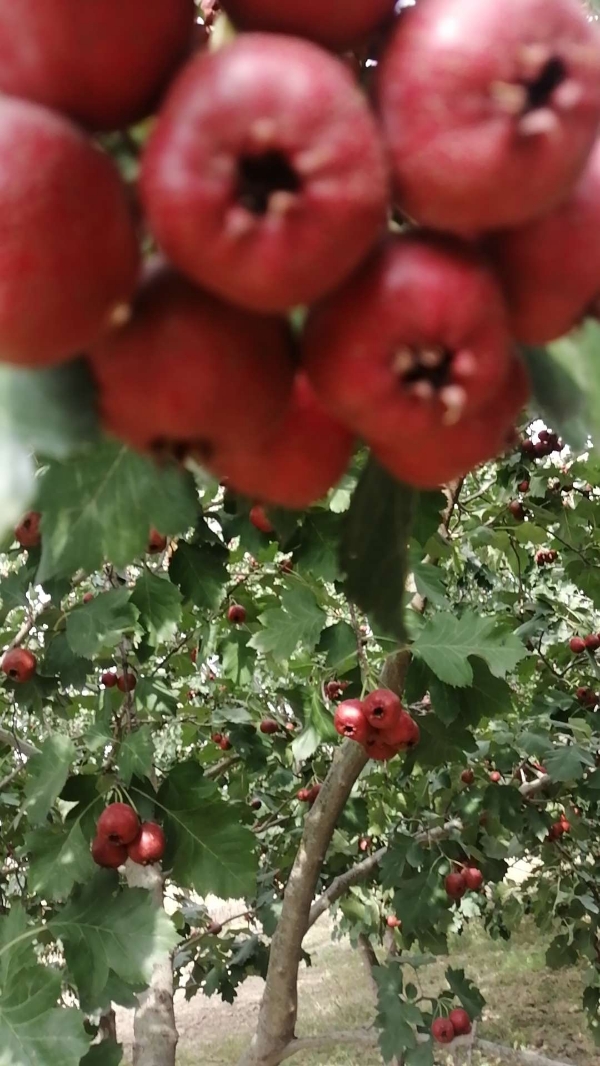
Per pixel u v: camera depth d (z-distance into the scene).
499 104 0.33
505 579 1.55
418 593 1.05
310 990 2.25
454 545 1.27
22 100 0.35
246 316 0.38
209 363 0.38
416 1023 1.13
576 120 0.34
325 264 0.33
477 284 0.37
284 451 0.45
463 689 1.04
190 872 0.96
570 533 1.30
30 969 0.90
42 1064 0.87
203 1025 2.17
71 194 0.33
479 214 0.36
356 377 0.38
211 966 1.52
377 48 0.39
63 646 1.01
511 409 0.43
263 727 1.36
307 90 0.32
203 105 0.32
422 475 0.43
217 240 0.32
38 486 0.65
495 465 1.30
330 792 1.08
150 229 0.34
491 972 2.22
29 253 0.32
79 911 0.94
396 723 1.00
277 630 1.04
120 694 1.11
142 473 0.66
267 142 0.32
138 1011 1.09
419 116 0.34
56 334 0.35
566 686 1.41
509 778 1.41
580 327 0.45
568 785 1.35
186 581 1.00
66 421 0.40
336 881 1.24
